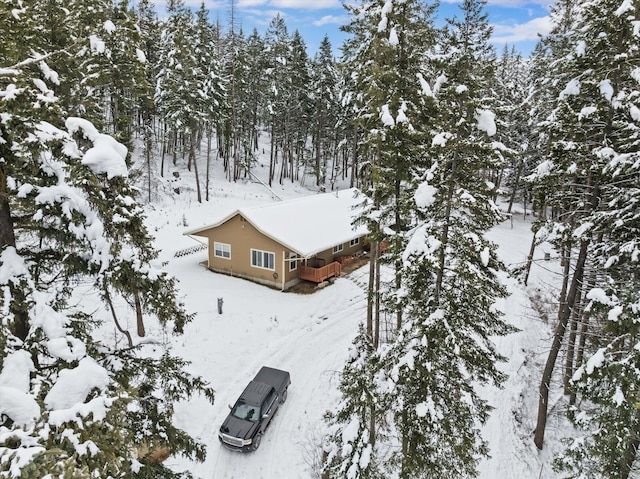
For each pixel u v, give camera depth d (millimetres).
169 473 7637
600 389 11344
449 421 10945
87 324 7758
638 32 10859
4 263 5934
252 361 19047
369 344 14000
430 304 10836
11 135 5539
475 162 10008
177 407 15414
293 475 13312
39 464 3773
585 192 13648
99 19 16500
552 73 20141
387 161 14641
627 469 10961
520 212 50656
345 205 35188
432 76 14625
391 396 11117
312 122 53656
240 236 27219
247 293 25234
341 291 26609
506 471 14484
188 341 19281
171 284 7590
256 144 62750
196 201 41000
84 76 16328
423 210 11156
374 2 15023
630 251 11055
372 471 11438
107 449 4961
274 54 51812
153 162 45344
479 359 10984
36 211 6289
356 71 16375
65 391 5375
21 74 5949
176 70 36219
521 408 17734
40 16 13812
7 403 4555
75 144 6301
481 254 9828
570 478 12273
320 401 16797
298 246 25109
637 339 10320
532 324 24625
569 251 16953
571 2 18250
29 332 5883
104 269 6609
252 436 13992
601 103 12367
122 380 6965
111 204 6645
